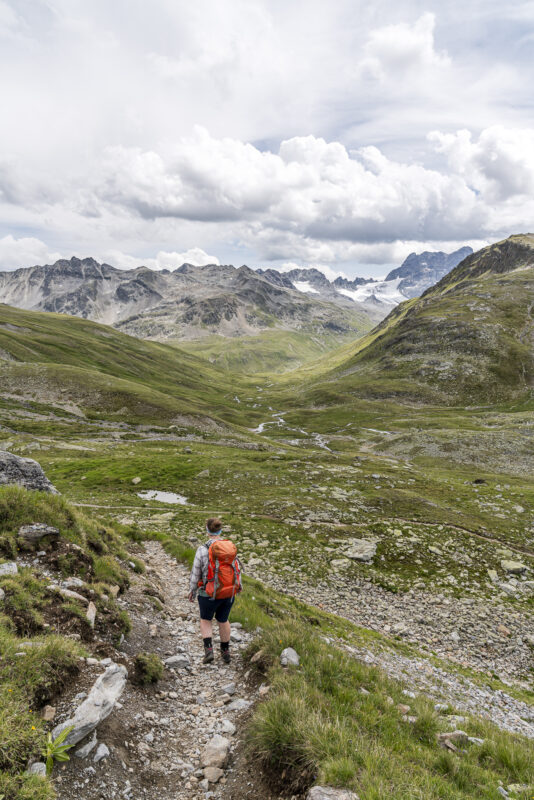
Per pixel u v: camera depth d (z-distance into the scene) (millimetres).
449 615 24172
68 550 11938
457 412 153000
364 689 8812
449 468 79875
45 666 6344
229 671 9367
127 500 45719
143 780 5773
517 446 86812
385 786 4984
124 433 115750
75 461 68062
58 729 5496
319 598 24797
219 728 7125
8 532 11195
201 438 117438
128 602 11922
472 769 6262
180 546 23906
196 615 13516
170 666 9391
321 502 42719
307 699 7117
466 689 16156
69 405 135750
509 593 26922
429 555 31328
